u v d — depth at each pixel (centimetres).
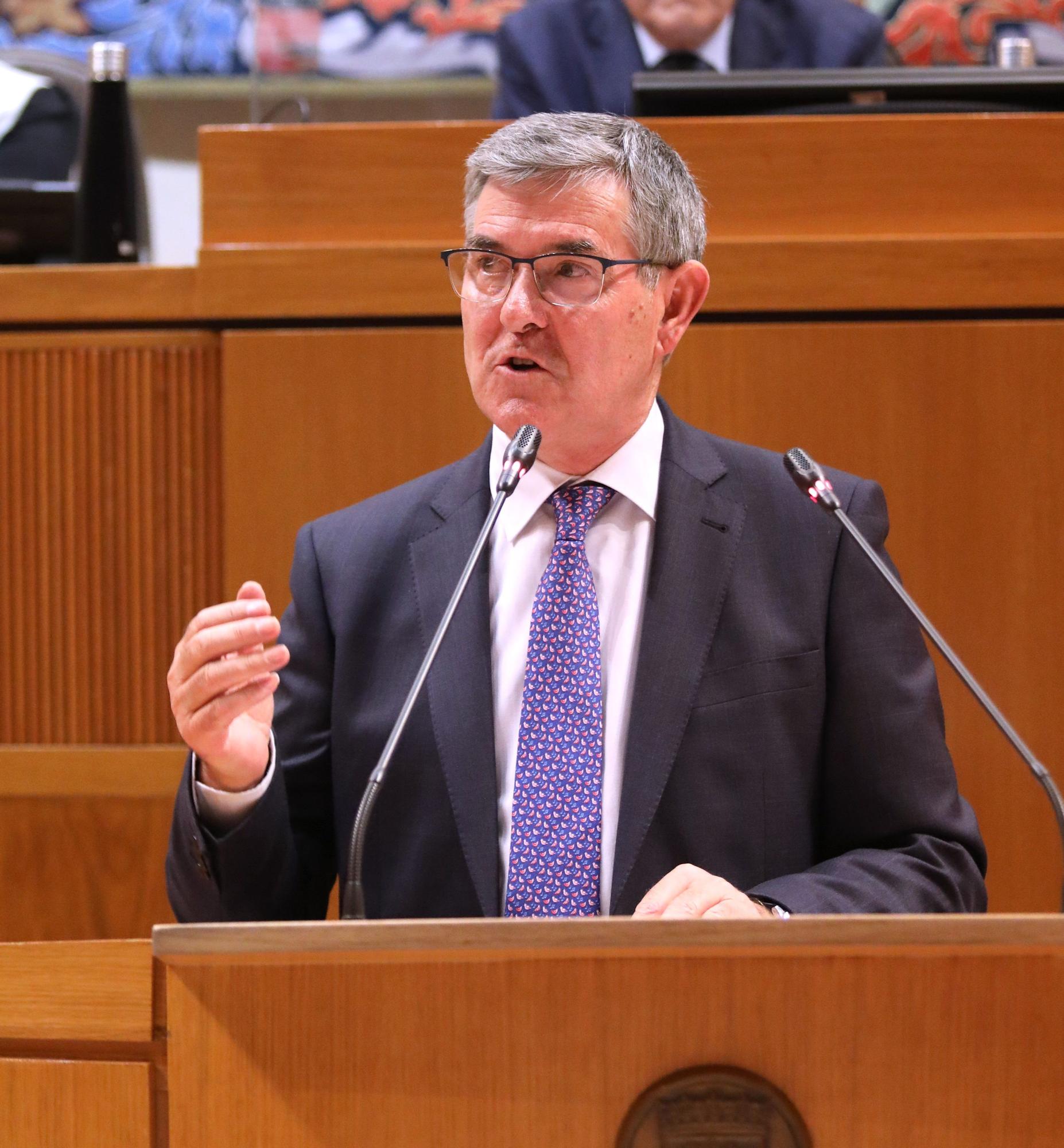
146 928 727
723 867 504
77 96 1033
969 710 681
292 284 715
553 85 984
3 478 741
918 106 724
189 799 474
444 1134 353
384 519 571
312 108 1134
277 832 485
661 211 524
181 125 1206
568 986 353
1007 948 339
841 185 705
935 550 688
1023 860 675
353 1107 355
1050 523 685
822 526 546
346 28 1169
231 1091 359
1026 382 688
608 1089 351
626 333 514
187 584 732
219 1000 361
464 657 526
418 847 517
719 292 700
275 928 343
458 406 708
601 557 541
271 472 714
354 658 547
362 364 712
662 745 505
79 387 739
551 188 509
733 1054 351
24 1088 385
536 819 500
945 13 1138
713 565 533
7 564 741
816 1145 350
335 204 722
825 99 735
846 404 694
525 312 504
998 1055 350
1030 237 688
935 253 691
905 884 479
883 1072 350
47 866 732
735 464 564
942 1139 349
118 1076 382
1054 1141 348
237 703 432
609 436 532
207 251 721
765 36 990
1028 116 698
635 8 981
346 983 358
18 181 970
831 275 695
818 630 532
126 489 736
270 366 715
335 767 541
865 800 523
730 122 709
